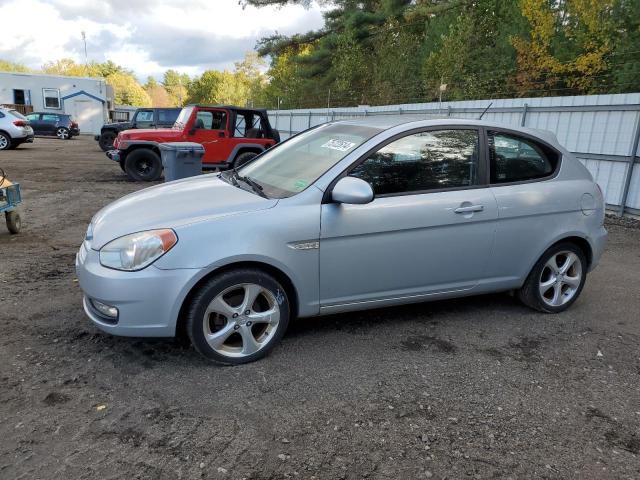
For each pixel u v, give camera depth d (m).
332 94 27.62
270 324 3.38
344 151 3.65
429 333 3.90
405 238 3.61
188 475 2.32
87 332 3.68
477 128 3.96
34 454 2.41
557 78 15.96
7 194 6.16
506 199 3.92
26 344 3.48
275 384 3.10
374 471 2.39
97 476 2.29
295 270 3.34
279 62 36.59
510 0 18.72
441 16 21.95
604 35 14.23
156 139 11.88
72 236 6.55
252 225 3.20
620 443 2.68
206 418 2.74
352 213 3.44
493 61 18.27
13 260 5.40
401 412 2.87
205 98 75.25
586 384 3.25
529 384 3.22
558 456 2.55
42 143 25.17
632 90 13.69
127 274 3.02
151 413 2.76
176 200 3.52
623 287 5.18
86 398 2.88
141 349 3.45
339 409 2.87
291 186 3.57
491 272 4.00
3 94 34.03
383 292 3.68
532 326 4.10
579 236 4.23
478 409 2.93
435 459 2.50
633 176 8.73
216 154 11.95
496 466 2.46
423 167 3.74
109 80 97.69
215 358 3.24
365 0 27.42
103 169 14.53
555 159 4.24
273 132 12.62
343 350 3.57
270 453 2.49
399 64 23.73
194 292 3.14
